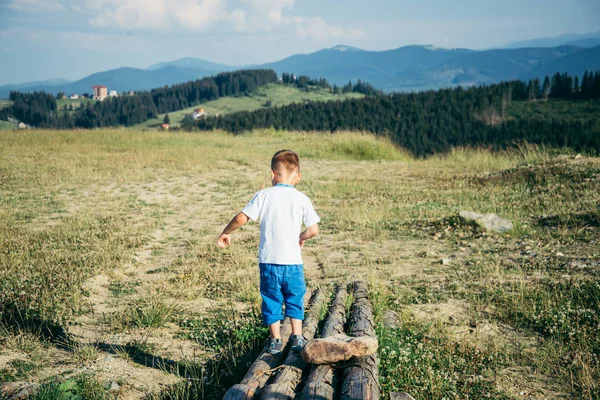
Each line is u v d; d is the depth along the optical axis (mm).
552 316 4863
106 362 4121
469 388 3699
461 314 5168
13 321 4891
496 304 5375
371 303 5328
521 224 8859
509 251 7480
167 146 22359
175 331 4859
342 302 5145
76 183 13680
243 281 6273
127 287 6172
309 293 5609
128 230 8953
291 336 3820
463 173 15711
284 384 3162
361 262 7199
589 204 9656
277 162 4066
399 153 22938
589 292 5434
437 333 4676
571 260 6738
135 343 4512
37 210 10438
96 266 6750
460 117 186750
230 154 20281
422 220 9625
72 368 3986
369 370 3279
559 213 9195
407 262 7172
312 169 17828
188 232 9172
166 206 11305
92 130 27906
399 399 3215
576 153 15875
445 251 7707
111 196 12227
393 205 11180
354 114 156000
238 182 14492
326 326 4332
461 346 4324
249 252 7770
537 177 12664
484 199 11430
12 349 4312
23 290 5668
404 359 3988
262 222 3873
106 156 18641
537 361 4082
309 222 3846
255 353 4254
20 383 3570
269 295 3805
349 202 11719
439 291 5840
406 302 5512
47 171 15164
